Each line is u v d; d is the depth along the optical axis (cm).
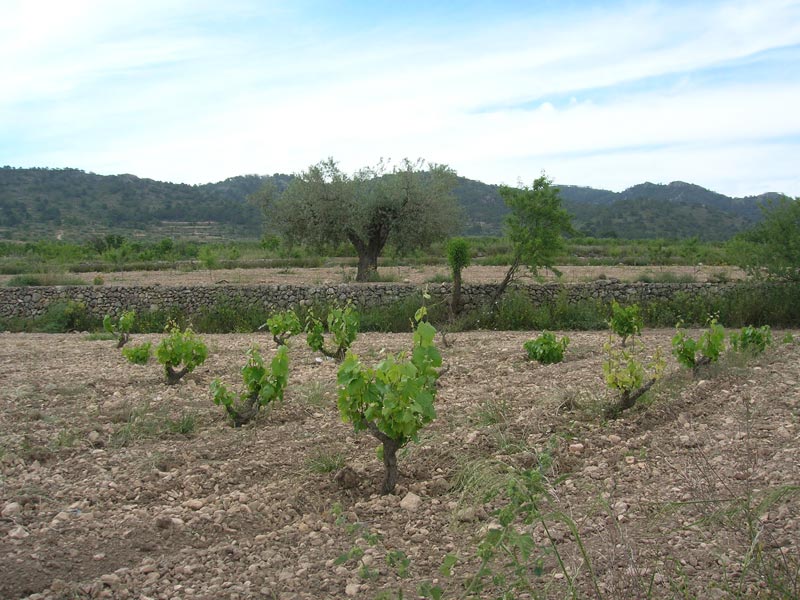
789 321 1991
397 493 596
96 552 485
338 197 2767
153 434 802
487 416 781
